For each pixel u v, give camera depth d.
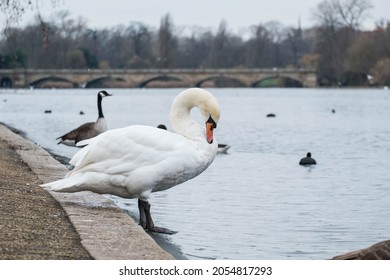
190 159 14.82
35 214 14.21
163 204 18.75
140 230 13.31
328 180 24.78
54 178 19.09
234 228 16.22
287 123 62.50
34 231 12.74
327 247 14.82
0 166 20.86
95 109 83.81
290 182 24.02
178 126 15.33
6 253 11.16
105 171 14.79
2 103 99.00
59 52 190.12
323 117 72.06
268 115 71.62
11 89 167.00
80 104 97.81
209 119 15.19
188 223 16.56
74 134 28.19
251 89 193.12
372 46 182.38
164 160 14.67
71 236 12.70
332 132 52.25
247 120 66.69
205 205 18.80
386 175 26.45
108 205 15.61
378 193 21.77
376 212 18.56
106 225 13.55
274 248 14.59
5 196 15.61
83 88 190.62
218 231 15.88
